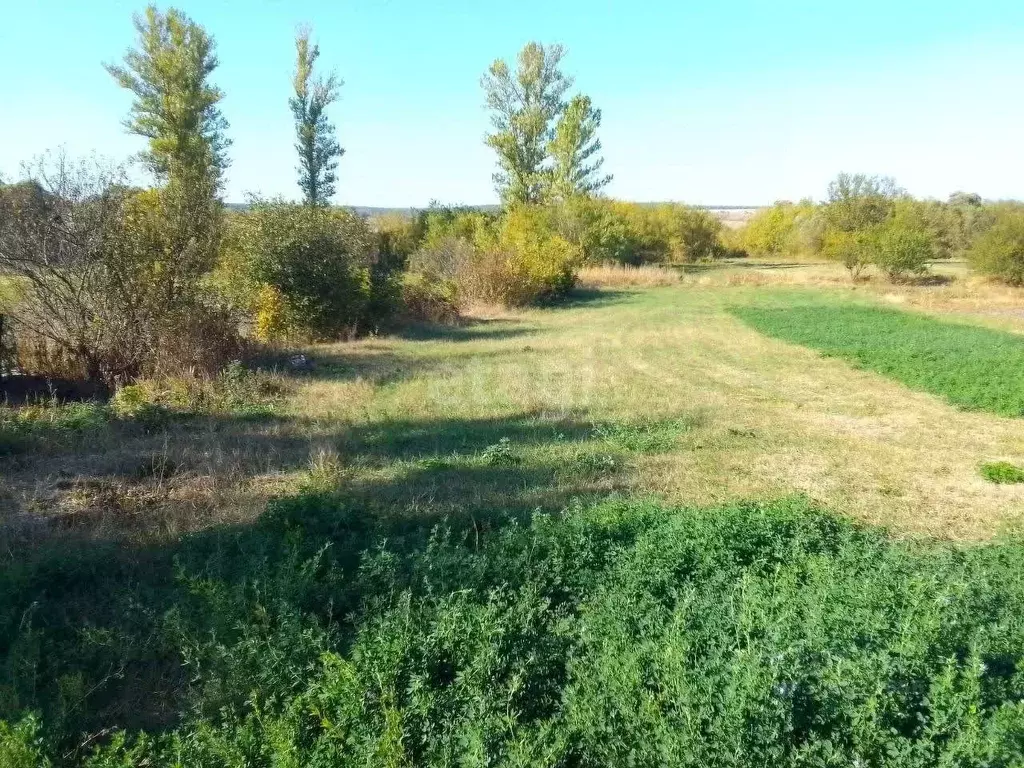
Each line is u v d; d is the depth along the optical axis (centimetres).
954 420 1199
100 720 429
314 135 3916
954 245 6203
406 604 471
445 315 2520
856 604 483
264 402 1195
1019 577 593
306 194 3972
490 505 744
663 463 925
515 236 3741
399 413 1141
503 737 369
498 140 4747
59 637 503
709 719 358
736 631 446
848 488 857
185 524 684
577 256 3953
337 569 578
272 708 416
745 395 1373
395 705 383
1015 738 357
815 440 1065
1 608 522
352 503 711
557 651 451
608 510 686
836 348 1909
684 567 569
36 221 1194
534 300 3177
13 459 852
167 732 417
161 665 481
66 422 1002
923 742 350
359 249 2134
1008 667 453
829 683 380
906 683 391
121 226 1244
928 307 3147
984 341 2042
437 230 4481
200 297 1417
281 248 1839
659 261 6194
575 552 588
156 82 3161
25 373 1226
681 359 1786
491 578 555
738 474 891
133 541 643
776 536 632
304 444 962
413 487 794
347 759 355
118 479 806
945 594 491
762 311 2895
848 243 4297
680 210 6556
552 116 4744
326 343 1912
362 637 450
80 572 579
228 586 545
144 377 1253
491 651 420
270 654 447
